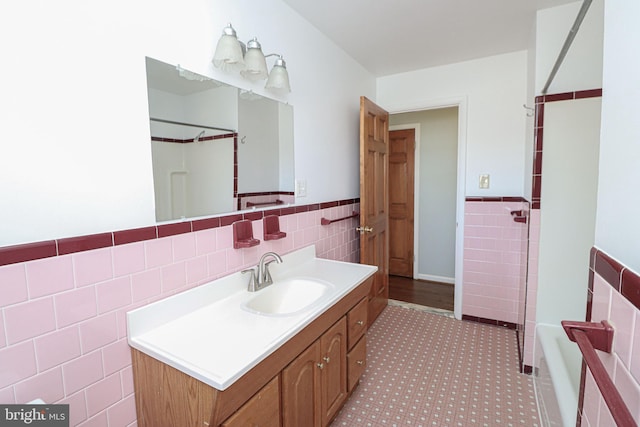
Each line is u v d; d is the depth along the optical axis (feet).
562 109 6.43
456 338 8.48
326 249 7.71
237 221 5.12
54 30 3.03
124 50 3.60
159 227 3.99
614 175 2.28
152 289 3.93
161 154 4.05
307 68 6.81
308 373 4.38
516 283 8.87
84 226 3.32
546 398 5.47
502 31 7.36
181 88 4.26
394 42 7.84
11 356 2.81
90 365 3.35
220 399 2.96
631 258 2.03
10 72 2.78
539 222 6.72
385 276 10.40
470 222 9.32
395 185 13.83
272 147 5.92
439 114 12.75
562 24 6.40
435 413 5.77
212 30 4.64
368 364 7.29
